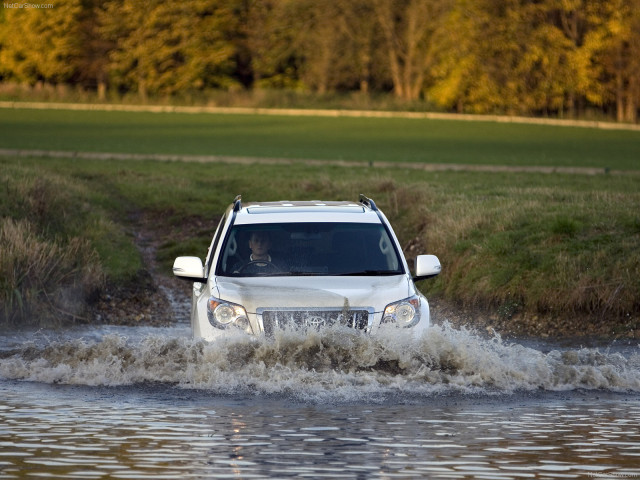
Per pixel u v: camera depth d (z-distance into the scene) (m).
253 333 23.17
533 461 16.28
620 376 24.34
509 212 48.72
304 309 23.23
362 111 199.25
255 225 26.28
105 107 196.88
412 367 23.45
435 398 21.88
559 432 18.62
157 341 24.91
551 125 170.88
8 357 28.17
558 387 23.58
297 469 15.61
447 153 109.88
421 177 74.88
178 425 18.92
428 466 15.87
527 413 20.48
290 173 76.50
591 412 20.70
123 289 43.94
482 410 20.70
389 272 25.14
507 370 23.94
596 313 37.28
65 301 39.91
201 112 192.62
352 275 24.83
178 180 70.69
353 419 19.58
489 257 42.91
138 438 17.80
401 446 17.25
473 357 23.89
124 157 91.12
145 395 22.09
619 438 18.12
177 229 57.66
